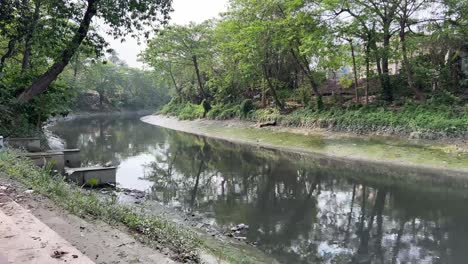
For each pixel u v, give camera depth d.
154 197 10.99
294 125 23.27
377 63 21.03
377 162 15.17
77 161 14.81
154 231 5.56
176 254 4.89
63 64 14.70
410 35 19.62
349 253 7.03
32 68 16.48
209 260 5.31
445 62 20.31
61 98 17.86
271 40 23.64
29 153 11.41
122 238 4.89
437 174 12.94
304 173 14.26
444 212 9.36
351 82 25.06
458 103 17.66
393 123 17.75
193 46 36.97
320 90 27.28
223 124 29.86
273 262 6.50
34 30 13.70
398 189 11.60
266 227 8.48
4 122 14.41
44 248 3.69
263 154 18.72
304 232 8.17
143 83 71.56
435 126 15.98
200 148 21.77
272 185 12.70
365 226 8.56
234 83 34.31
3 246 3.67
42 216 5.14
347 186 12.25
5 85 14.86
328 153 17.42
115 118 52.06
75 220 5.26
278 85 28.72
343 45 20.86
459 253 6.98
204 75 42.28
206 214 9.41
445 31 17.75
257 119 26.97
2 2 13.24
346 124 19.88
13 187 6.29
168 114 45.06
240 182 13.26
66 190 6.89
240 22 25.12
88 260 3.50
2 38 17.38
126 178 13.85
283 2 21.94
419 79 20.45
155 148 22.02
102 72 56.12
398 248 7.28
